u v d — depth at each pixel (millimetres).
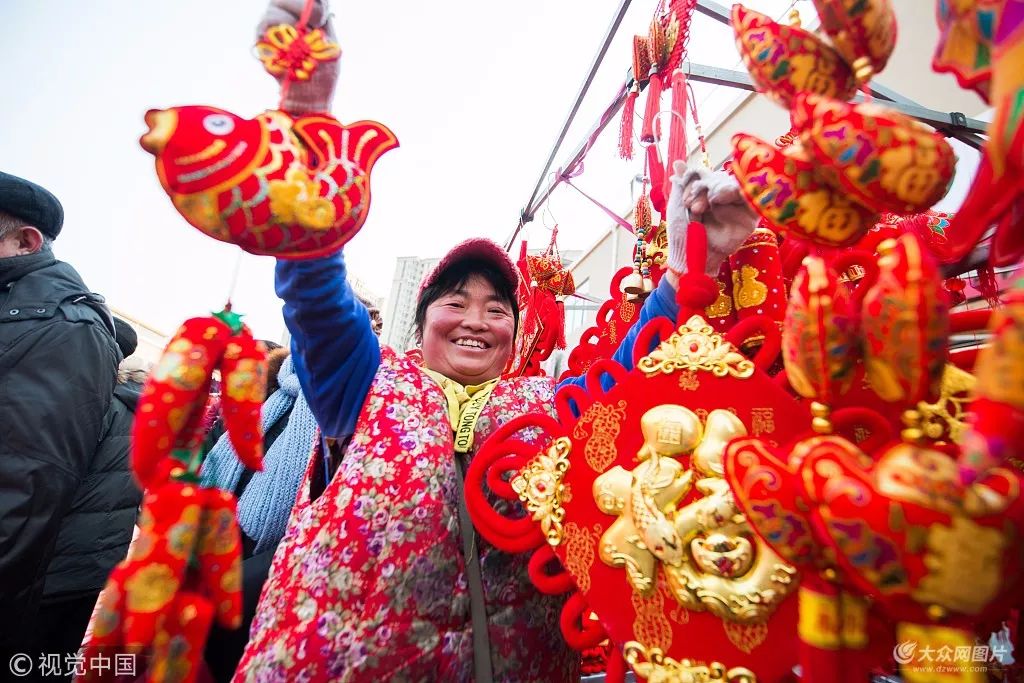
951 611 328
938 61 426
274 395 1315
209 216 512
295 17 599
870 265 597
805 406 568
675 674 543
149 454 524
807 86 482
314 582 710
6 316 1041
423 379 907
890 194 404
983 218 449
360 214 577
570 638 642
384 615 700
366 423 826
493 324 1058
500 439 747
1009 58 328
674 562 556
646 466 603
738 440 446
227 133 517
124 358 1430
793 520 385
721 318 754
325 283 739
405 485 764
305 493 849
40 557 990
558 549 652
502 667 774
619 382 689
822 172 434
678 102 961
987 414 309
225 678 985
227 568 561
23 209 1160
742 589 525
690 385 615
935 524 312
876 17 449
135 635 474
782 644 510
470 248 1082
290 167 533
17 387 990
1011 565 318
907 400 398
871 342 396
